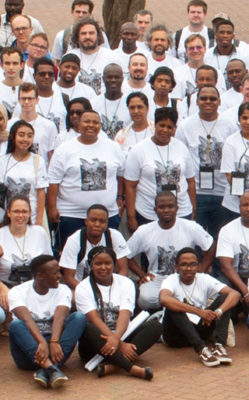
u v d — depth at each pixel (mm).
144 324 8875
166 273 9922
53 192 10266
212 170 10773
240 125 10734
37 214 10102
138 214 10492
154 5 23531
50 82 11117
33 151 10617
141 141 10453
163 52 12891
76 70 11656
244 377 8461
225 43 12727
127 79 12586
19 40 12742
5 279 9602
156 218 10430
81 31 12398
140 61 11617
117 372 8641
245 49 13008
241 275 9938
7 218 9664
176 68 12570
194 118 10844
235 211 10594
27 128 9938
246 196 9820
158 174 10328
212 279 9375
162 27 12914
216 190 10836
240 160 10453
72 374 8609
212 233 11008
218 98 10664
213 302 9242
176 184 10391
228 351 9164
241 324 9984
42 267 8617
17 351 8578
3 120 10195
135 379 8461
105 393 8102
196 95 11508
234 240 9906
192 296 9312
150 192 10391
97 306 8867
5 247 9586
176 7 23359
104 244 9648
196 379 8422
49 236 10250
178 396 8000
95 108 11367
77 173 10125
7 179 9969
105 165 10172
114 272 10109
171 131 10305
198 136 10781
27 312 8578
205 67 11555
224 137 10773
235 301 9172
